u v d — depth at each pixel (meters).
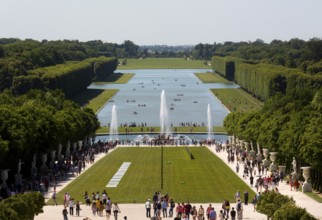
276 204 155.88
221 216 182.50
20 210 146.50
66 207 197.88
